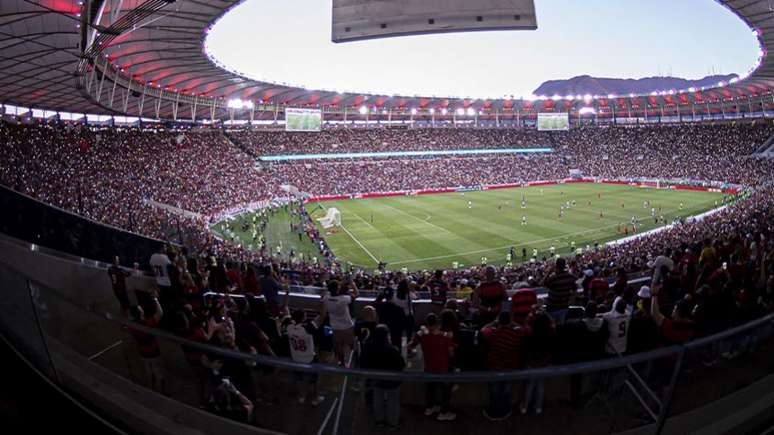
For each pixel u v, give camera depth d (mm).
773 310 7977
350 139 98875
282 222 54312
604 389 5336
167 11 32469
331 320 7945
